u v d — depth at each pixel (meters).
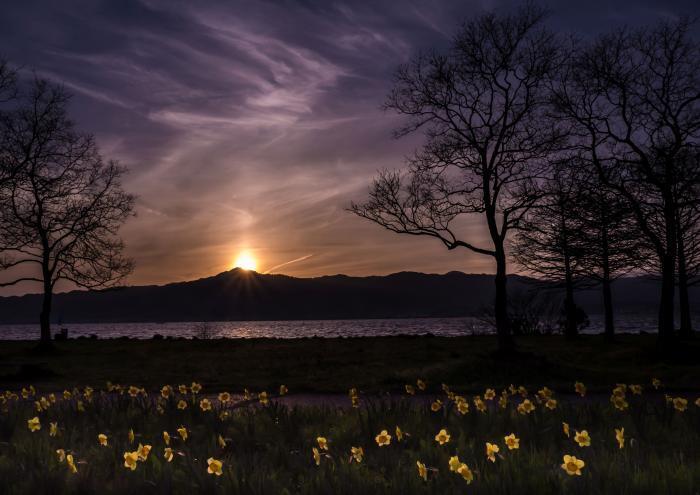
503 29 27.53
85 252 41.88
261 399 10.27
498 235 26.72
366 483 5.34
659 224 28.81
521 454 6.27
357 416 9.10
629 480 5.19
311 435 8.05
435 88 28.06
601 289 40.56
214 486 5.36
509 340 24.70
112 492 5.53
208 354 33.91
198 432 8.26
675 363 25.83
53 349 38.22
